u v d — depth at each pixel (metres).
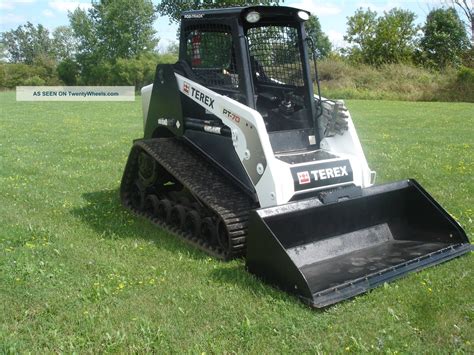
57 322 4.20
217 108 5.84
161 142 6.73
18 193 8.19
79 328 4.10
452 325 4.08
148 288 4.77
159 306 4.43
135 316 4.25
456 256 5.32
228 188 5.84
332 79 35.94
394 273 4.91
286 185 5.24
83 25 60.06
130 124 18.39
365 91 33.12
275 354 3.74
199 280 4.93
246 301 4.48
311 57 6.24
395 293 4.58
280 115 5.99
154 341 3.90
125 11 59.81
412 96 31.53
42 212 7.22
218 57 6.11
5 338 3.94
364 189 5.45
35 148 12.70
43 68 56.00
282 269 4.61
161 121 6.97
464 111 22.88
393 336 3.94
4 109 25.25
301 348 3.82
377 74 35.28
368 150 12.29
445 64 40.25
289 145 5.87
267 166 5.26
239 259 5.42
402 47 43.53
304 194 5.38
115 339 3.93
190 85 6.32
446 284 4.77
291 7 5.86
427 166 10.17
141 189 7.05
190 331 4.04
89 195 8.17
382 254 5.38
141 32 61.00
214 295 4.61
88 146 12.98
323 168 5.48
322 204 5.11
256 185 5.41
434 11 43.22
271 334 4.00
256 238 4.78
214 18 5.96
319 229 5.37
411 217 5.90
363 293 4.60
